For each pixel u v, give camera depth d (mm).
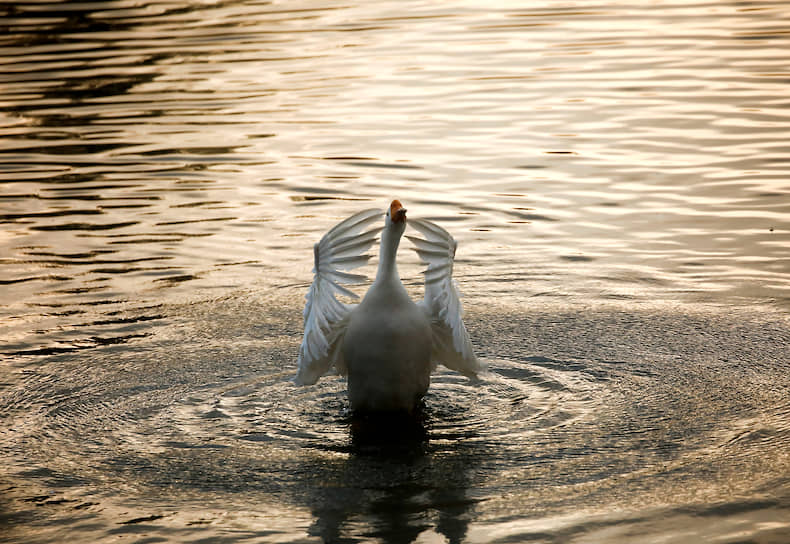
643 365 9969
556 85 22609
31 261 13656
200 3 34094
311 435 8633
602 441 8367
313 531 7055
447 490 7594
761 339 10578
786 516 7098
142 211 15766
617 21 29031
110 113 21531
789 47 24828
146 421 8953
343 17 31141
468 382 9727
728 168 16844
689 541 6809
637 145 18312
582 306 11742
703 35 26688
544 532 6961
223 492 7668
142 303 12078
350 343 8844
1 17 32469
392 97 22203
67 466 8156
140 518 7305
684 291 12156
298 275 13055
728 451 8133
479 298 12102
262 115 21109
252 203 16031
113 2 34469
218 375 9930
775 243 13625
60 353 10555
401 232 8867
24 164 18312
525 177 16938
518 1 32844
